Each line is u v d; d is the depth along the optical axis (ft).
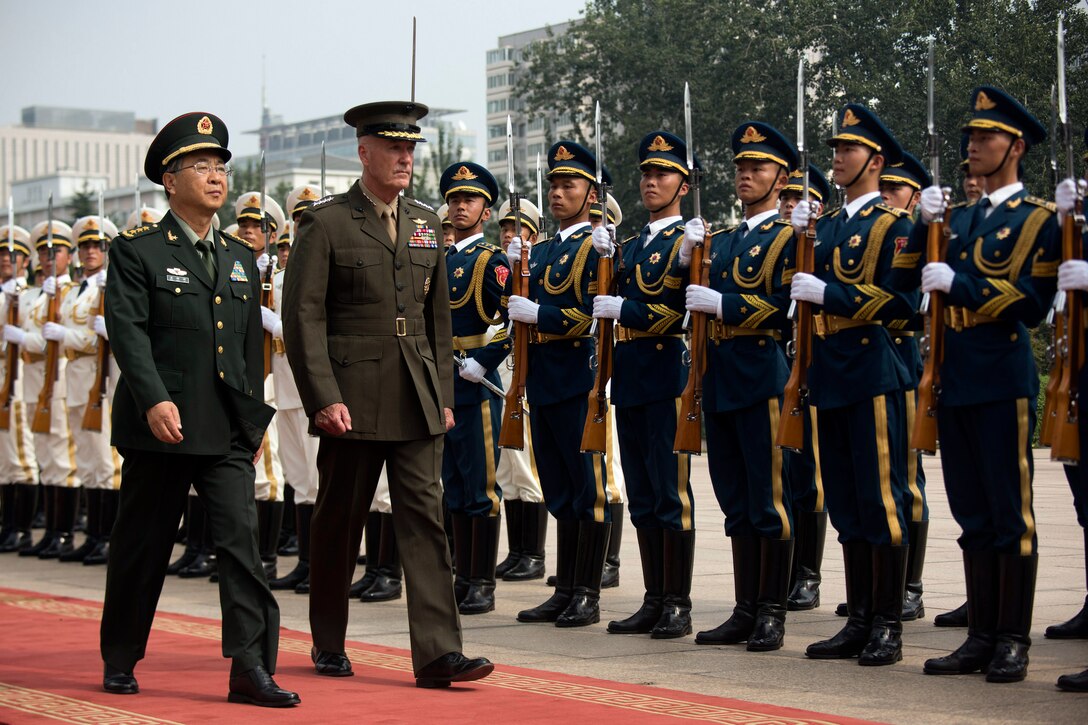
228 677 25.70
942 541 45.01
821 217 28.55
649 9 103.50
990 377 24.77
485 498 34.63
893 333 32.04
